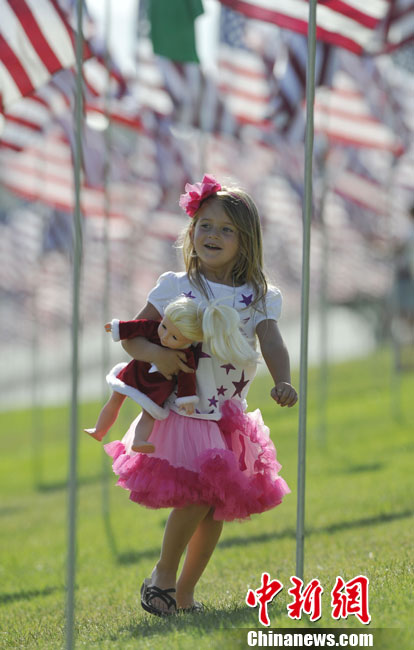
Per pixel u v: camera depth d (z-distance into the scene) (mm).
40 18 33656
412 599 16812
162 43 40094
